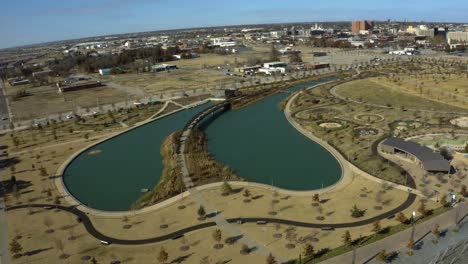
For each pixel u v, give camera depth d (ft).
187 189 266.16
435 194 242.17
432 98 504.02
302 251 188.85
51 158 348.79
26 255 197.16
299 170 301.22
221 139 392.06
